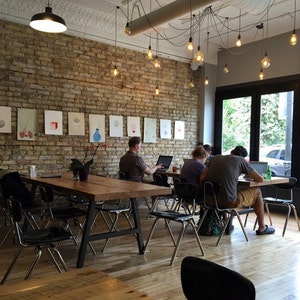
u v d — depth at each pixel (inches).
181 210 231.3
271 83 257.9
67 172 200.4
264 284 113.2
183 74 287.9
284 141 251.3
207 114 297.6
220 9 209.3
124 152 250.1
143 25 196.2
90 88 231.3
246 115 279.1
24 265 126.6
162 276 117.6
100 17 225.5
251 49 272.7
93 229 179.9
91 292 43.5
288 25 236.7
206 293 43.3
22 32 202.2
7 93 197.9
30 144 206.7
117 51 244.5
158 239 164.6
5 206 134.2
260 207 174.9
